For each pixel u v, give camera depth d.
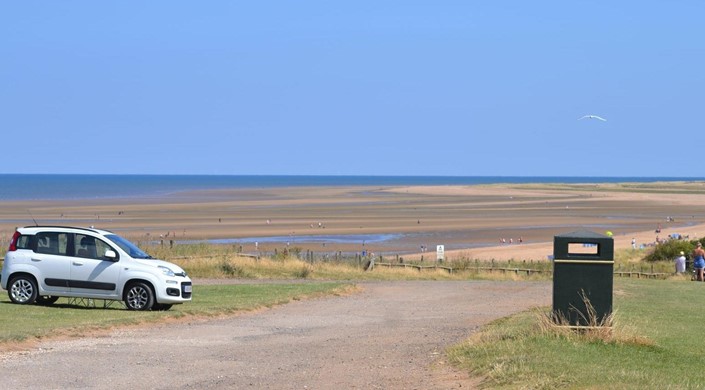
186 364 13.45
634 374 11.70
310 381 12.20
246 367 13.28
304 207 123.50
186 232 73.69
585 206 131.00
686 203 143.62
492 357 13.02
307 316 20.52
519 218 99.69
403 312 21.75
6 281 21.30
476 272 41.66
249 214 103.81
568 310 14.86
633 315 19.50
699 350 14.77
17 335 14.96
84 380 11.98
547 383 11.05
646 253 56.28
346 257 45.72
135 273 20.56
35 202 132.38
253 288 26.98
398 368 13.20
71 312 19.55
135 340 15.84
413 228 82.25
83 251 21.05
